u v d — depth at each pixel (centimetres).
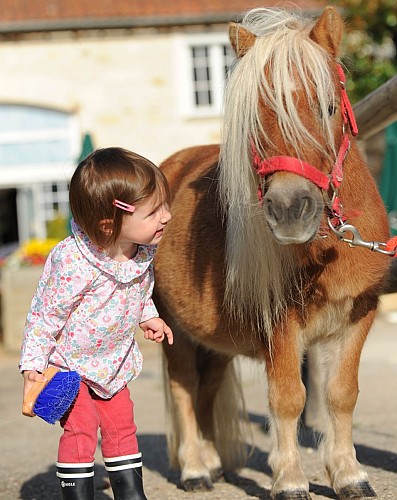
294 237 292
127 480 318
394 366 821
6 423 634
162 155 1702
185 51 1692
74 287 309
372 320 368
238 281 352
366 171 365
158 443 548
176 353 441
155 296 441
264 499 382
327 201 318
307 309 353
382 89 456
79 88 1678
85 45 1677
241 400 461
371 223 356
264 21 350
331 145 310
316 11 1574
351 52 1441
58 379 304
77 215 311
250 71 313
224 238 376
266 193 300
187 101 1694
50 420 304
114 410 325
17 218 1870
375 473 413
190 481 416
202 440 450
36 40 1666
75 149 1681
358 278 352
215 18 1666
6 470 489
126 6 1691
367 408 613
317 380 529
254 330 362
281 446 357
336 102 318
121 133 1691
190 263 396
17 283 1100
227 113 322
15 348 1102
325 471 371
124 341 325
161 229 316
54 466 491
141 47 1686
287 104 301
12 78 1667
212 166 421
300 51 311
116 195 305
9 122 1681
